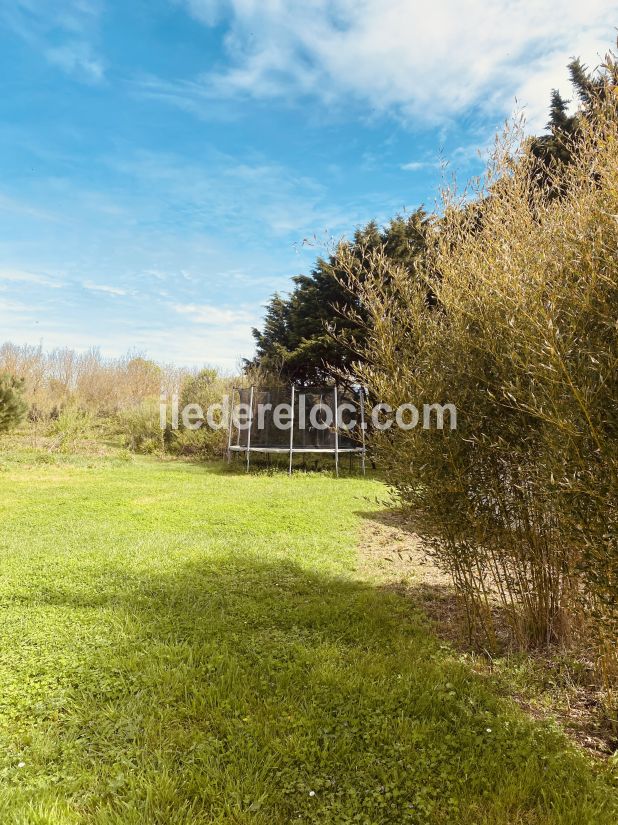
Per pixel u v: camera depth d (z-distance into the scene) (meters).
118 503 8.45
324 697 2.63
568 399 2.15
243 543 5.95
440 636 3.55
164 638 3.33
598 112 2.37
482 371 2.87
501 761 2.15
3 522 6.96
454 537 3.22
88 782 1.99
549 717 2.53
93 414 21.77
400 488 3.27
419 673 2.90
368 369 3.60
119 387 24.91
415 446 3.02
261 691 2.71
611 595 2.20
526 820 1.84
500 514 3.09
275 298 19.75
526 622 3.32
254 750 2.18
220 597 4.14
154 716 2.43
